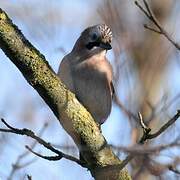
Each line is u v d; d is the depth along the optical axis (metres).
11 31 9.03
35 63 9.09
